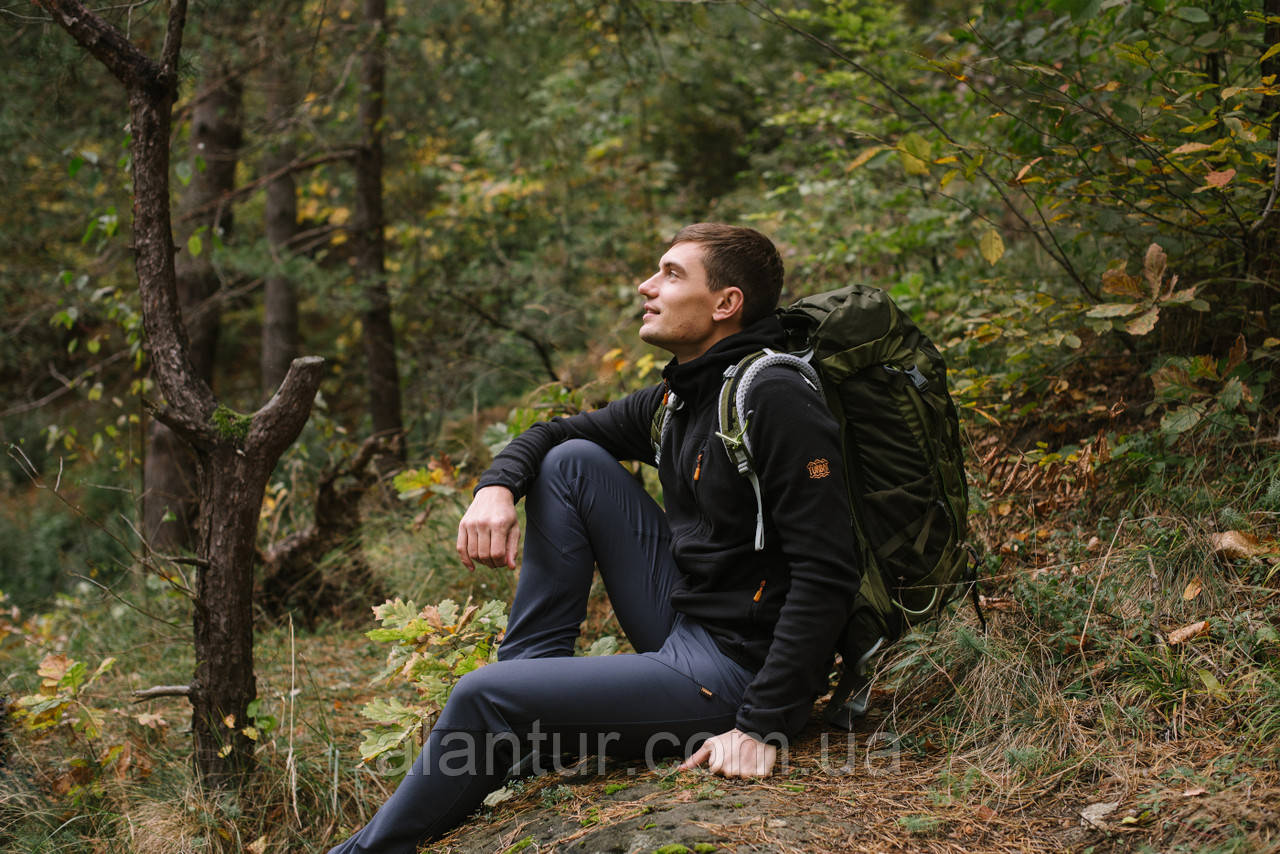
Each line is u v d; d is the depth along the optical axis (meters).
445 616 2.67
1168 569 2.51
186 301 7.45
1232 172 2.46
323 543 4.66
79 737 3.36
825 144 6.22
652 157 8.65
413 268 8.36
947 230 4.50
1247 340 3.06
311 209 9.70
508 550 2.28
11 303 7.25
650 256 7.48
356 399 10.53
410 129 8.22
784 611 2.03
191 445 2.96
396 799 2.07
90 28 2.84
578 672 2.07
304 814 2.93
